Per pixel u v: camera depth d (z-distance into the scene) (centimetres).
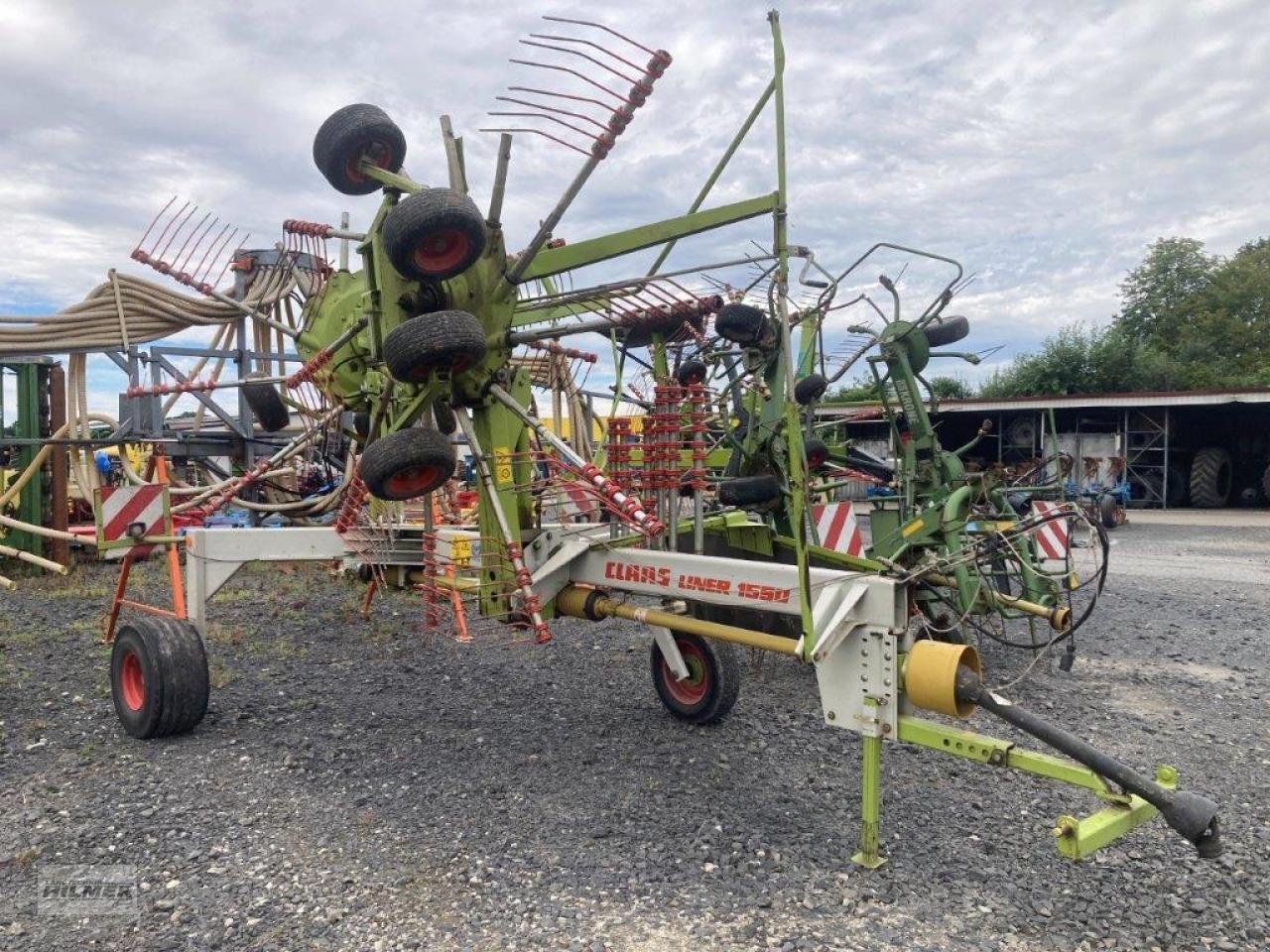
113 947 288
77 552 1145
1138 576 1070
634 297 441
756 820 384
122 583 587
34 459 1008
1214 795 415
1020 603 623
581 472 386
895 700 338
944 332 747
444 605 636
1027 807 399
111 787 418
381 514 580
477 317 425
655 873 338
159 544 566
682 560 411
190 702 478
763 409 612
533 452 456
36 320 932
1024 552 645
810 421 667
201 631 562
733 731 500
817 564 591
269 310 1076
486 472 438
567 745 479
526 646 693
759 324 540
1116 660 666
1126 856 353
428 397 411
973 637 715
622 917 307
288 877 334
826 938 295
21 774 433
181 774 434
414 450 391
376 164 459
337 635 732
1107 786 311
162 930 298
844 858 350
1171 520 1858
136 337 991
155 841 362
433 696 565
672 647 499
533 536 487
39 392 1046
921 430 688
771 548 607
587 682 596
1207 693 581
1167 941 295
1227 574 1085
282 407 753
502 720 520
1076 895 323
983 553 531
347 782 427
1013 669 644
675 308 443
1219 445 2380
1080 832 287
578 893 323
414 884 329
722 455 815
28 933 296
